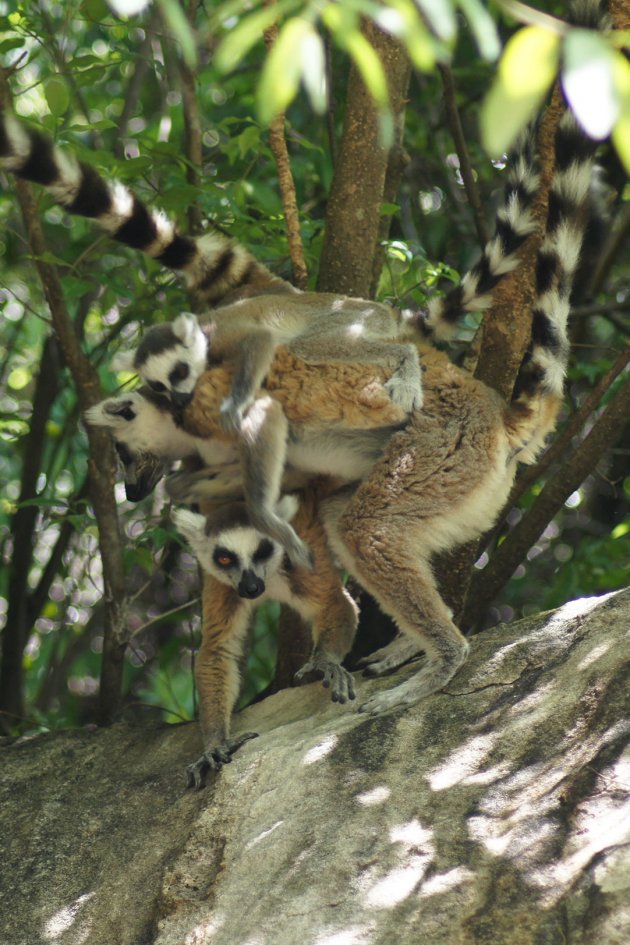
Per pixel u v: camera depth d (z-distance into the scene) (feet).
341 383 32.83
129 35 50.19
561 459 55.83
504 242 35.70
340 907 23.35
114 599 38.99
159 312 44.47
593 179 36.45
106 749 33.73
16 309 59.47
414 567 30.91
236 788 28.43
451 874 22.98
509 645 29.45
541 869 22.18
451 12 12.45
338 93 54.65
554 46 11.70
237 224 43.19
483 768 25.86
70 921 27.89
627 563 49.98
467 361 40.40
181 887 26.58
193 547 35.70
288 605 38.40
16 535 51.44
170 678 59.16
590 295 53.16
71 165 36.86
